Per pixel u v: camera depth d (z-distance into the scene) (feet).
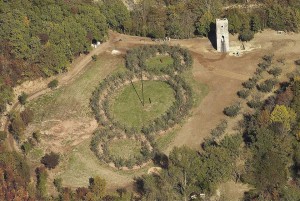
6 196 469.98
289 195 466.70
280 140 506.48
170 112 579.48
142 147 545.44
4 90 600.39
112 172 519.60
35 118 589.73
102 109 597.11
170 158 492.54
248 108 578.66
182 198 473.67
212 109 583.99
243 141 531.91
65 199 469.16
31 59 634.02
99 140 554.46
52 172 523.29
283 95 554.87
